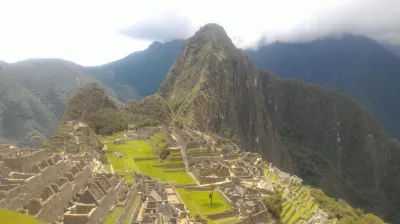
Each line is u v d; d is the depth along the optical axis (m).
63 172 79.50
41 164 72.56
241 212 97.94
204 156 153.50
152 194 85.81
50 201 60.56
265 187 128.25
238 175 134.62
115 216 67.50
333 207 165.00
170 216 77.69
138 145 177.88
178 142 174.88
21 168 68.56
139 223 68.06
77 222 57.56
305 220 124.50
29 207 57.56
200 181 122.19
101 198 66.69
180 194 108.12
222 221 91.88
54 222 60.34
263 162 198.38
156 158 152.25
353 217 168.12
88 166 85.94
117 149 165.38
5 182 60.47
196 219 86.62
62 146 138.00
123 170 119.31
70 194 70.75
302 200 146.62
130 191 81.50
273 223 104.31
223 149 176.88
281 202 121.12
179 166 142.38
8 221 48.47
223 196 108.44
